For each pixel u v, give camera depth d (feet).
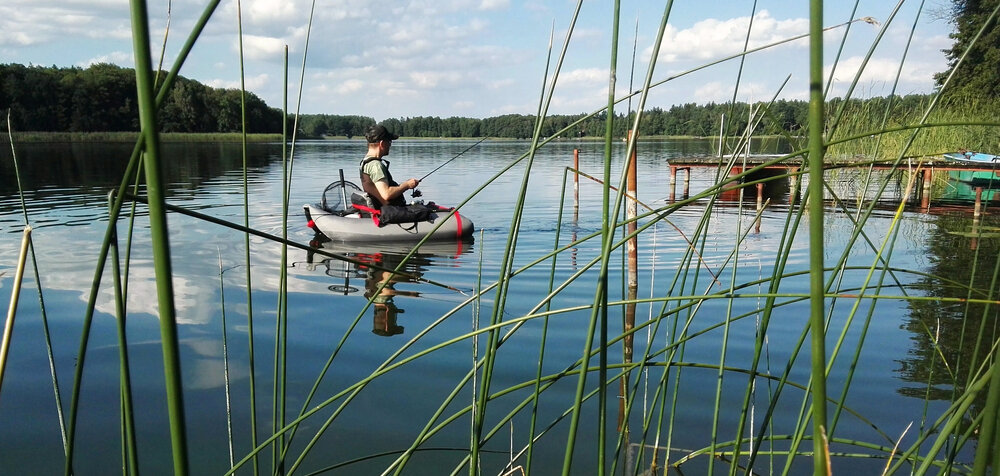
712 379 9.98
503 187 44.21
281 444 5.59
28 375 10.19
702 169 58.90
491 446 8.07
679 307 5.67
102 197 33.78
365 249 22.21
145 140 1.89
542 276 17.49
